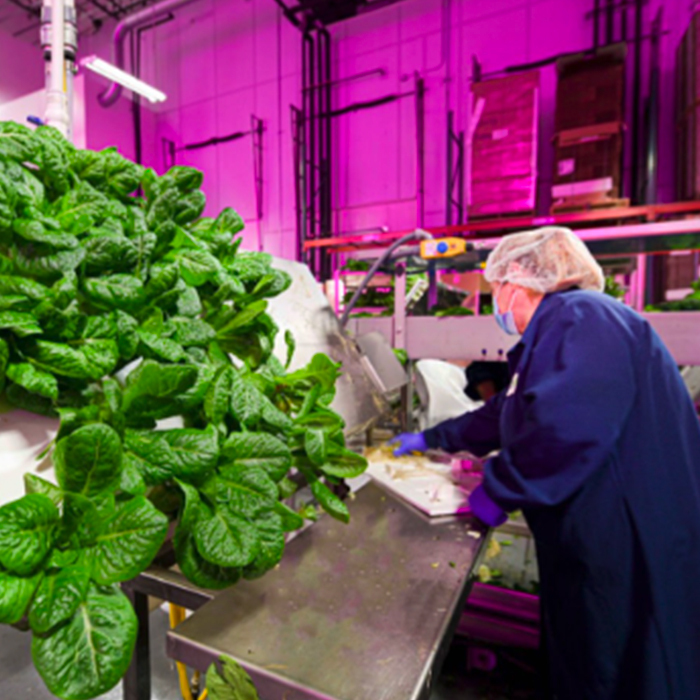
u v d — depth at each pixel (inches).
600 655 36.4
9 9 221.3
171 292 19.2
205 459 16.5
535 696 50.4
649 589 34.7
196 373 16.0
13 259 15.5
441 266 85.2
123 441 16.1
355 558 27.8
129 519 13.5
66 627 12.4
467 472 43.3
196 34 217.9
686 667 35.7
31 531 12.2
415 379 72.1
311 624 21.3
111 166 21.0
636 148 149.5
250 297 24.6
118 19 226.7
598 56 126.2
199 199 23.2
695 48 123.1
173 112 226.2
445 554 28.6
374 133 190.1
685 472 36.5
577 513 36.2
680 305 69.4
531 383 36.9
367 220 192.7
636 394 35.9
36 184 17.2
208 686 19.0
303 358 32.5
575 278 43.9
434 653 19.7
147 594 22.6
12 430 15.0
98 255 16.9
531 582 57.6
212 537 16.5
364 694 17.3
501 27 169.5
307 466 25.4
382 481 41.6
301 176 195.6
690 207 107.0
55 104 42.6
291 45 199.3
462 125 175.2
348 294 89.3
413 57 182.4
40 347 14.7
